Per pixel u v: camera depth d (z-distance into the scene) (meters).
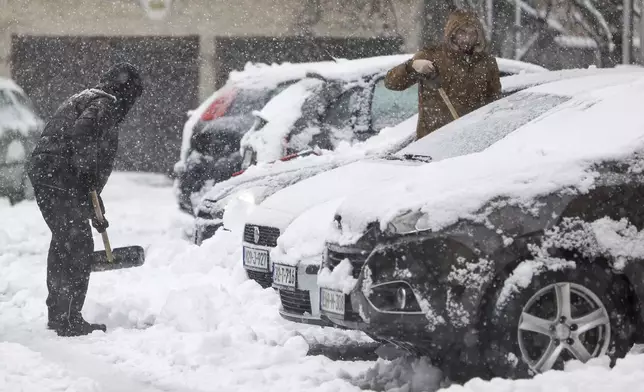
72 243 19.38
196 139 32.78
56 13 57.03
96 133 19.27
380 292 14.30
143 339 18.61
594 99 16.62
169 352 17.64
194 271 24.73
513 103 18.36
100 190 19.95
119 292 23.27
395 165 17.81
